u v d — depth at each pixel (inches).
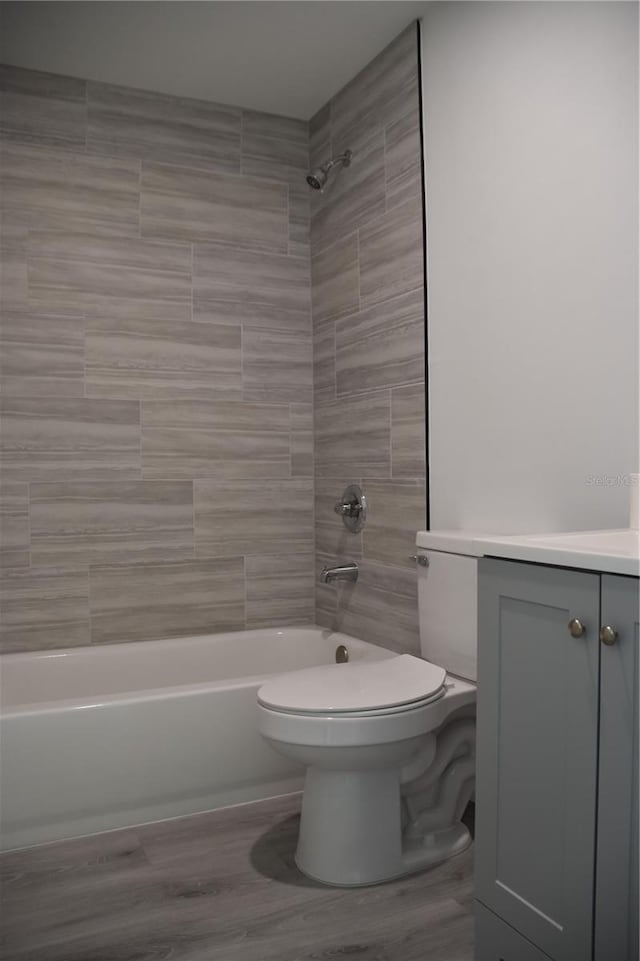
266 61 112.0
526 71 84.4
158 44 106.7
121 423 117.9
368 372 115.3
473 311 93.3
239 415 126.0
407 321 106.2
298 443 130.7
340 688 80.7
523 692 56.1
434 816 85.6
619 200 72.6
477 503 92.8
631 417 71.4
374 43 108.4
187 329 122.2
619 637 48.0
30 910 73.2
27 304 112.2
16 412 111.7
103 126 117.0
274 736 76.5
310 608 131.5
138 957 65.9
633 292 71.0
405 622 106.7
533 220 83.7
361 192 116.5
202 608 123.5
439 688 81.0
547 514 82.1
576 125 77.7
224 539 125.1
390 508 110.5
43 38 104.7
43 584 113.3
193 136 122.9
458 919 71.6
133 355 118.6
